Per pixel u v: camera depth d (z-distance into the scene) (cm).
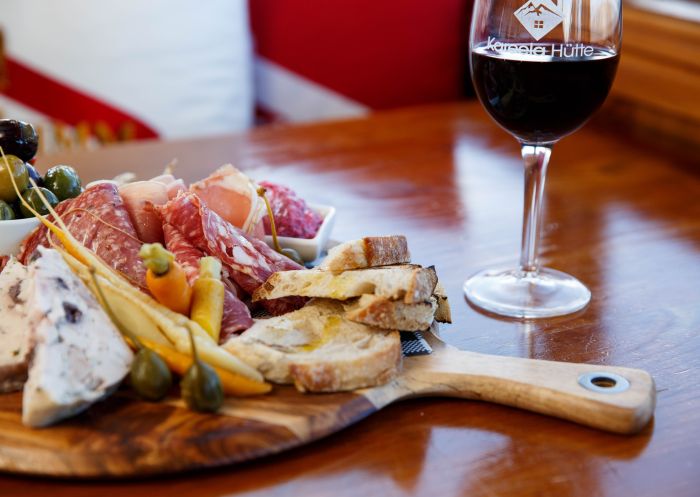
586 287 116
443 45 283
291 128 196
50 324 82
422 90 286
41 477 77
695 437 82
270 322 94
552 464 78
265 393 85
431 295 98
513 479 76
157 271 89
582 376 87
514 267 123
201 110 271
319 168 171
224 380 83
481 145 185
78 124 268
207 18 265
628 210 148
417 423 85
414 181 164
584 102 103
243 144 184
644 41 195
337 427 81
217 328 92
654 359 97
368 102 284
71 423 80
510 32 101
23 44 262
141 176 162
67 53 262
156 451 75
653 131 201
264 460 79
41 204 106
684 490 74
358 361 85
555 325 105
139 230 107
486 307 110
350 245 97
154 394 82
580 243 134
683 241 134
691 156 178
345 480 76
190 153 177
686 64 183
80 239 101
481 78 106
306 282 97
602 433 82
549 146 112
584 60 100
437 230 139
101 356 84
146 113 268
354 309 95
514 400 86
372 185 161
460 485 75
